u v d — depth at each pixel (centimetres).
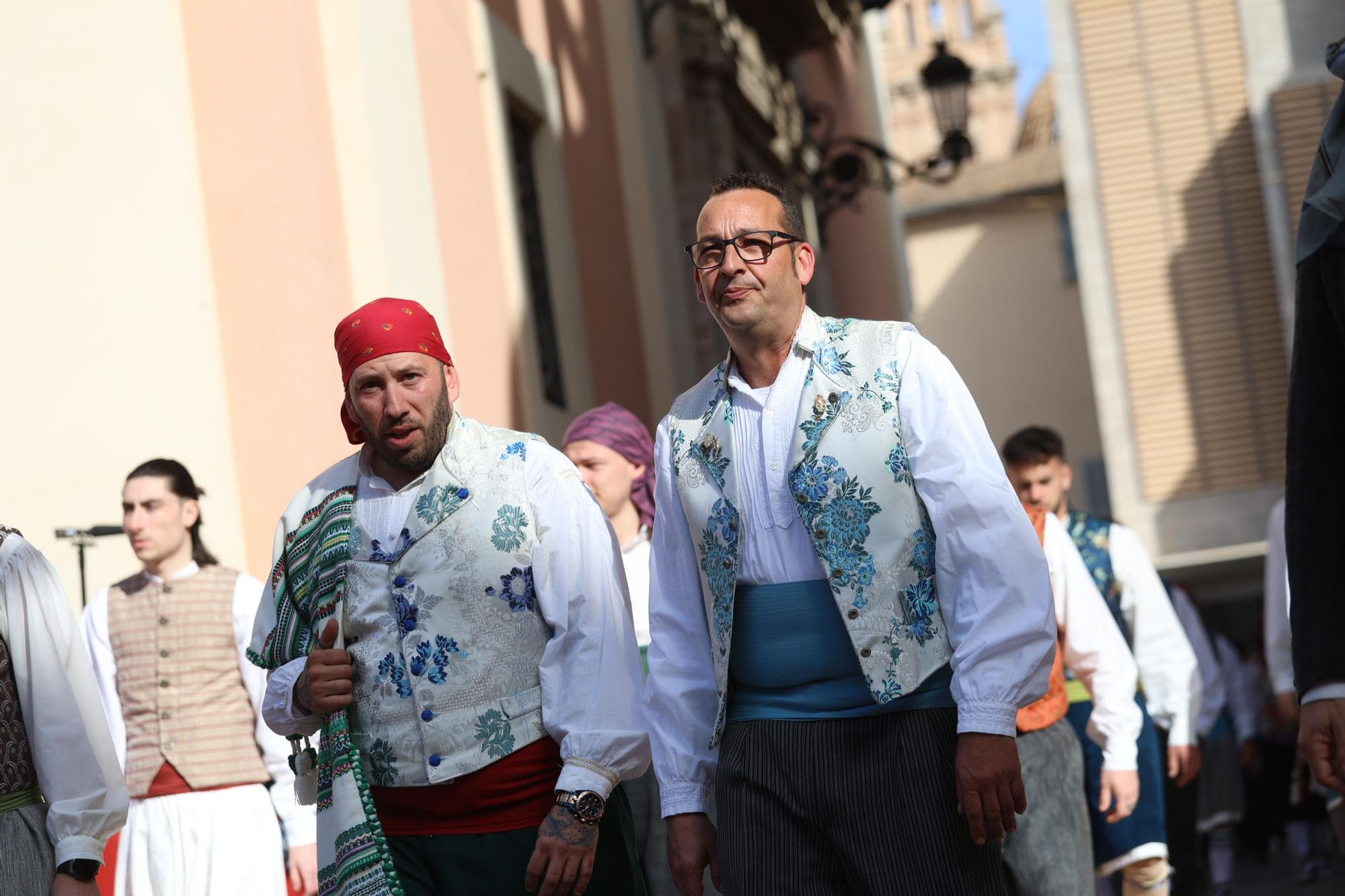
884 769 327
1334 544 262
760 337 341
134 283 701
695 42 1214
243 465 691
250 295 702
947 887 322
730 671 344
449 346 777
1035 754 511
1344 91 270
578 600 358
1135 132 1708
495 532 358
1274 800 1482
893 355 335
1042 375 3253
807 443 333
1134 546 609
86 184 709
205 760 536
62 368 700
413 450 359
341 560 361
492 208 864
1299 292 265
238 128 711
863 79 2258
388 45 769
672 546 360
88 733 386
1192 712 606
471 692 352
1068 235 3269
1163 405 1677
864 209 2114
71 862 375
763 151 1430
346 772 348
